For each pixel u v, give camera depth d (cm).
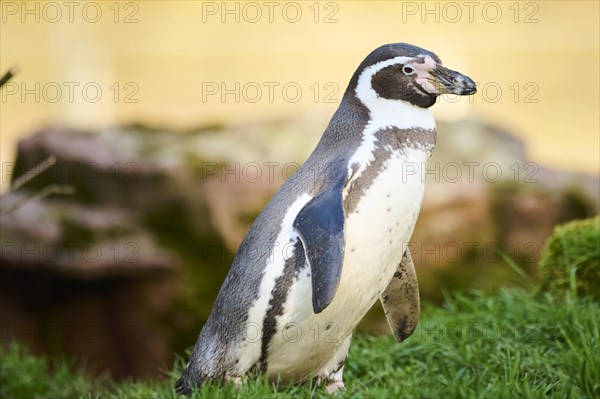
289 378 1906
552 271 2470
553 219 3516
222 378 1841
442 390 1723
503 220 3472
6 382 2855
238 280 1814
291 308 1775
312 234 1689
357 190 1756
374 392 1711
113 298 3391
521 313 2291
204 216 3412
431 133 1858
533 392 1706
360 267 1784
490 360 2027
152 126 3803
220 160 3497
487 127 3903
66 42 5916
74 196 3538
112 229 3388
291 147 3594
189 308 3353
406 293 2034
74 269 3278
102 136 3703
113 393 2481
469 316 2330
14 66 1936
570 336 2080
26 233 3309
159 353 3344
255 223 1850
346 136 1839
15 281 3391
